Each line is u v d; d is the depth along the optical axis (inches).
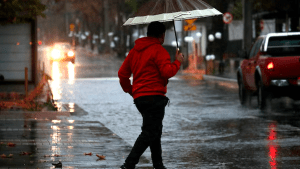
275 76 857.5
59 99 1126.4
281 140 586.6
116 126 733.9
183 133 658.2
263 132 651.5
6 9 1032.2
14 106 848.3
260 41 948.0
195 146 557.9
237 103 1043.9
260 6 1724.9
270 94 877.2
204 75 1939.0
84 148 517.3
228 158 485.4
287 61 852.6
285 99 1089.4
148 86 365.1
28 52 1171.9
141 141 370.9
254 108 941.2
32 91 1099.3
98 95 1220.5
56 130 645.9
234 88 1433.3
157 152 385.1
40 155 476.4
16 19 1072.8
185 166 451.2
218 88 1434.5
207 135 639.1
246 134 639.1
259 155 497.7
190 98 1155.9
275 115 829.8
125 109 951.0
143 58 364.5
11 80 1169.4
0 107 841.5
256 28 1962.4
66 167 426.0
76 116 839.7
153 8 375.6
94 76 1909.4
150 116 367.2
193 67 2384.4
